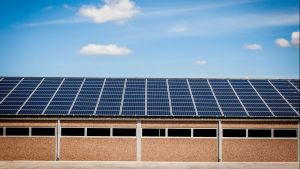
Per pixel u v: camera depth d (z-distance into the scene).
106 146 34.47
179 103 36.94
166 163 33.56
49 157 34.53
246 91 40.38
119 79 42.47
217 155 34.66
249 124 34.88
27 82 41.25
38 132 34.59
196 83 41.88
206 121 34.69
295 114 35.44
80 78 42.50
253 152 34.78
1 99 37.12
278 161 34.88
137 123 34.50
